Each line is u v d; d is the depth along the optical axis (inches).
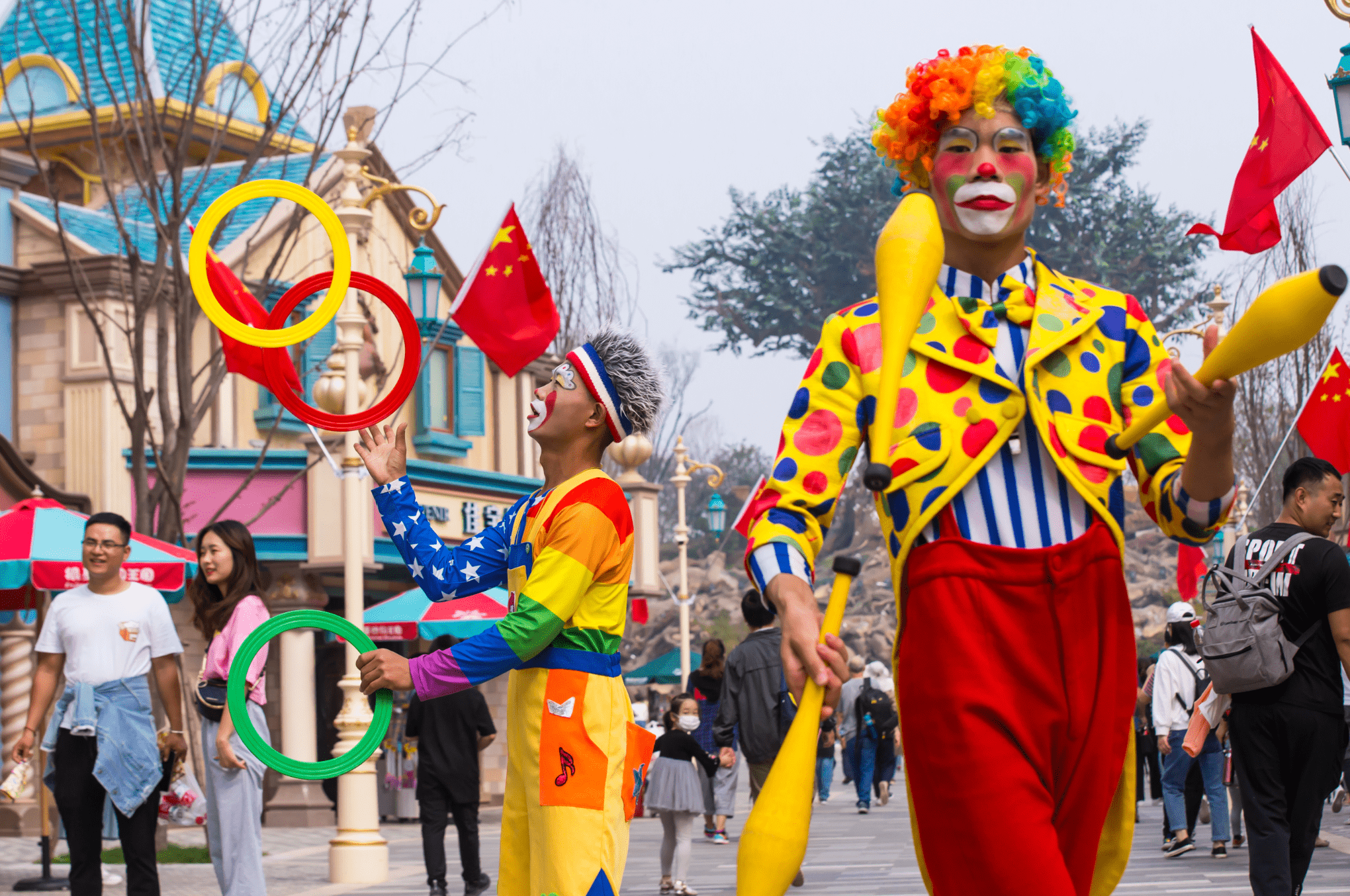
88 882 276.5
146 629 279.0
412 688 149.1
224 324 148.6
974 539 107.4
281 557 716.0
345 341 478.6
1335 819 565.0
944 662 104.9
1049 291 112.3
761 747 386.9
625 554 160.4
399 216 855.1
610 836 156.2
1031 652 105.0
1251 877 225.5
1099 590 107.3
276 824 735.1
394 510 167.8
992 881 101.7
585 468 165.3
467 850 387.5
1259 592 223.8
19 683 653.3
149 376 725.9
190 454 717.9
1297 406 1060.5
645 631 2448.3
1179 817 431.5
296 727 717.9
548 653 156.9
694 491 2984.7
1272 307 88.3
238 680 145.9
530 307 451.5
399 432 171.0
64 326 730.8
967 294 112.6
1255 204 175.8
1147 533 2433.6
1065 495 108.4
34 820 654.5
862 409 110.9
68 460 722.8
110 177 808.3
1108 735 106.5
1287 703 224.1
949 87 111.9
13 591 458.6
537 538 157.9
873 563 2453.2
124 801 270.7
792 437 111.0
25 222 747.4
